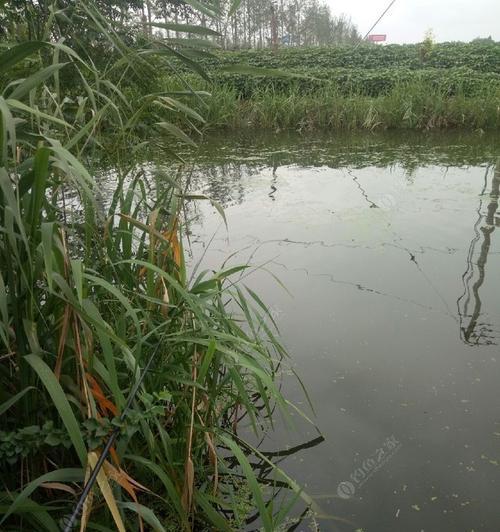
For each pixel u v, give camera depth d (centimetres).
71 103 214
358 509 159
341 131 1025
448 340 252
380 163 696
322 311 285
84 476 113
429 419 197
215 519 140
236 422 194
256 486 129
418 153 770
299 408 205
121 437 124
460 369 228
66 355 136
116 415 123
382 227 424
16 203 103
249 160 733
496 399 207
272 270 343
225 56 1357
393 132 1003
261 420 201
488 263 347
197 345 171
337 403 208
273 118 1039
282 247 385
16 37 215
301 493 148
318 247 383
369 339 254
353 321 273
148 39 175
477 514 156
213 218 461
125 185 449
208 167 685
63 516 125
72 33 203
